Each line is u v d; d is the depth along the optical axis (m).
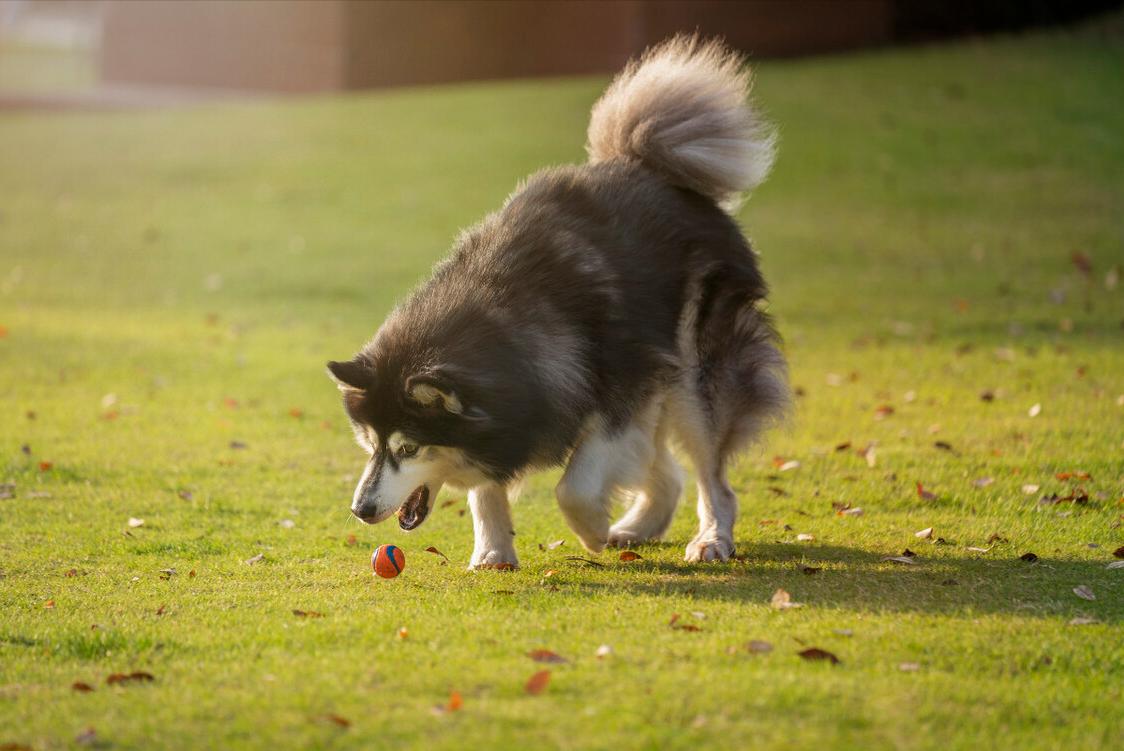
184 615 7.50
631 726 5.53
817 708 5.74
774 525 9.88
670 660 6.38
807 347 17.53
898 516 9.97
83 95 41.81
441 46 40.00
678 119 9.66
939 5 40.47
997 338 17.45
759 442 9.54
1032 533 9.23
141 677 6.27
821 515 10.17
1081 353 16.19
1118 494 10.25
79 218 26.75
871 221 25.28
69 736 5.54
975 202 26.05
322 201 27.67
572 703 5.79
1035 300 19.72
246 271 23.05
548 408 8.17
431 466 8.16
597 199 9.05
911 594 7.72
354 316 20.00
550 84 36.38
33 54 64.69
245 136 33.31
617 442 8.64
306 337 18.55
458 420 7.90
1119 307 18.98
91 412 14.08
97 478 11.49
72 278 22.55
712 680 6.04
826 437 12.84
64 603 7.86
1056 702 5.90
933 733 5.53
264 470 11.91
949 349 16.98
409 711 5.71
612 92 10.23
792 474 11.51
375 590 8.04
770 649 6.54
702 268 9.21
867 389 15.01
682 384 8.98
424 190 27.97
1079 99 32.16
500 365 8.00
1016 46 37.69
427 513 8.39
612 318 8.48
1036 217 24.94
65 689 6.16
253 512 10.52
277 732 5.52
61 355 16.92
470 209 26.47
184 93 43.00
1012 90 33.16
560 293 8.41
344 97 38.12
